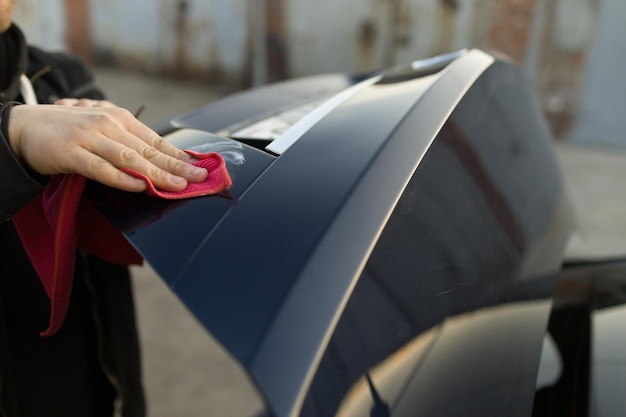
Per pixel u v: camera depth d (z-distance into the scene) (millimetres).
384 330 600
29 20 6461
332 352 542
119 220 696
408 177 707
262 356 514
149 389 2230
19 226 816
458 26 5496
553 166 1256
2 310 1073
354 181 667
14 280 1083
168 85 6477
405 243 659
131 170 695
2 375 1082
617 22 4980
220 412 2143
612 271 1312
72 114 733
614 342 1059
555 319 1120
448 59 1133
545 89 5352
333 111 847
